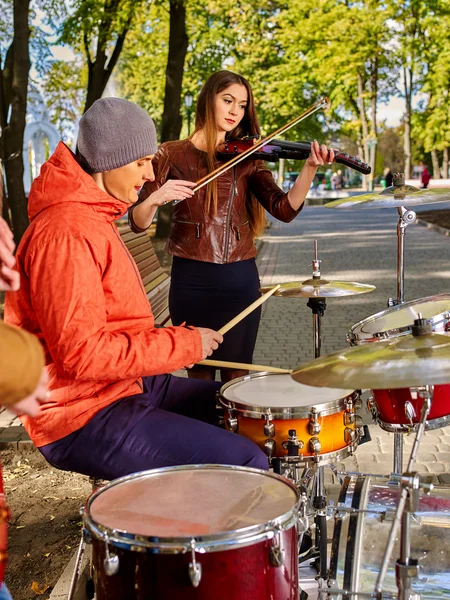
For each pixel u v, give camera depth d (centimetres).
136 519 190
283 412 249
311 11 3062
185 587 176
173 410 292
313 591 267
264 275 1213
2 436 470
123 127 248
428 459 438
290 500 201
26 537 354
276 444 254
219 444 240
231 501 201
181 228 369
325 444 256
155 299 565
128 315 251
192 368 380
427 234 1919
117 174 254
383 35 3189
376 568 226
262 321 862
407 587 200
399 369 197
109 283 245
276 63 3136
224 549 176
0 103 1332
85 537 194
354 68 3195
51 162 246
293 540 194
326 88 3459
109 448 242
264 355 704
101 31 1522
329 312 896
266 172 375
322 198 3778
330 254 1500
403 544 200
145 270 611
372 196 343
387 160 7169
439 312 310
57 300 228
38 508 384
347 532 234
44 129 3241
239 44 2967
